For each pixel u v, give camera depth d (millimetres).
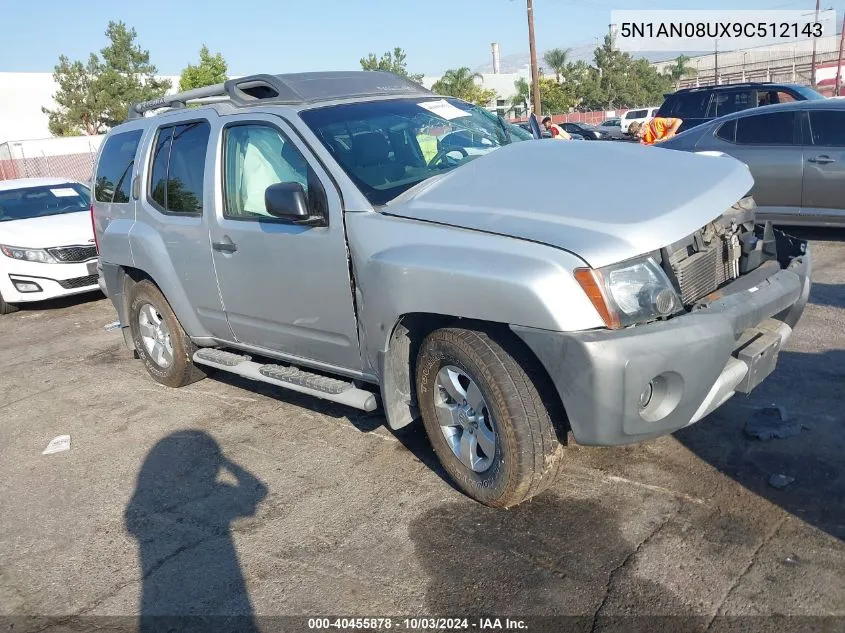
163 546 3578
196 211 4707
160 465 4449
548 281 2906
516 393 3148
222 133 4500
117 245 5477
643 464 3713
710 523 3193
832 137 7656
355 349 3893
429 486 3795
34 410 5688
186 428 4953
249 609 3045
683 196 3230
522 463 3184
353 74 4738
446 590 3000
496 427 3242
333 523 3582
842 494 3271
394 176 3902
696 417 3115
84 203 10320
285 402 5191
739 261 3529
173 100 5219
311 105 4176
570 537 3223
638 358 2848
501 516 3439
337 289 3818
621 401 2889
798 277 3541
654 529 3201
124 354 6949
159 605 3141
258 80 4465
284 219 4035
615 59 63094
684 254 3119
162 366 5703
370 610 2945
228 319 4730
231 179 4441
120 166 5586
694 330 2936
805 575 2818
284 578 3215
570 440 3980
